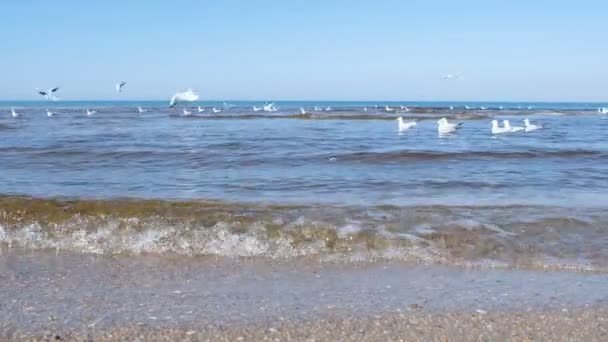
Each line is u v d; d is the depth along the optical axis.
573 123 66.94
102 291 8.34
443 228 11.48
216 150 28.52
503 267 9.62
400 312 7.54
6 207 12.66
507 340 6.69
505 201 14.77
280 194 15.80
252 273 9.32
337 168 21.83
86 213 12.41
